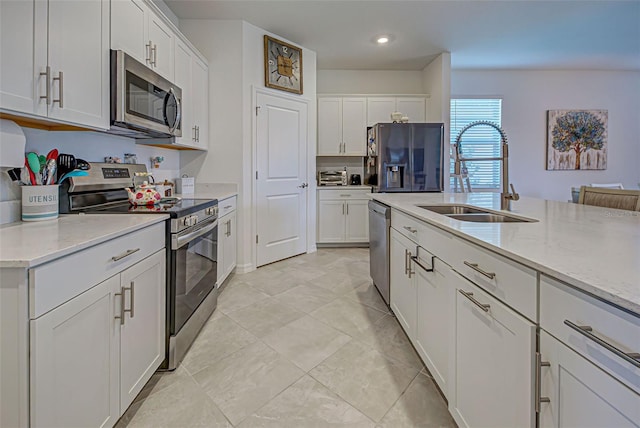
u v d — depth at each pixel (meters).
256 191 3.50
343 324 2.22
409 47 4.15
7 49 1.11
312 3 3.06
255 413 1.39
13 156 1.34
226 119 3.31
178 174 3.30
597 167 5.45
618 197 2.00
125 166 2.21
